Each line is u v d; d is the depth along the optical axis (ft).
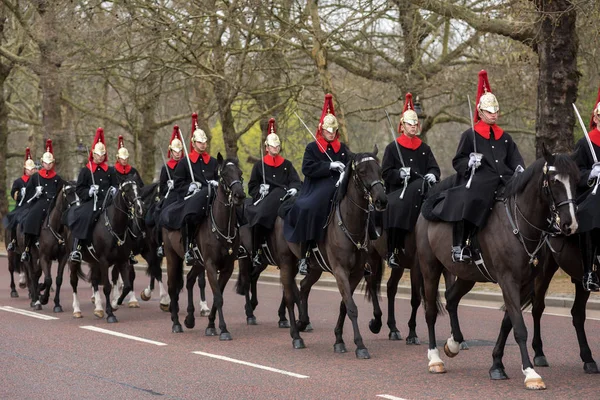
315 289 73.26
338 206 40.42
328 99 45.21
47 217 61.31
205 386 33.65
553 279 68.39
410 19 90.58
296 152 111.45
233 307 61.67
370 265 44.19
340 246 40.16
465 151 35.94
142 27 86.58
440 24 93.61
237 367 37.65
